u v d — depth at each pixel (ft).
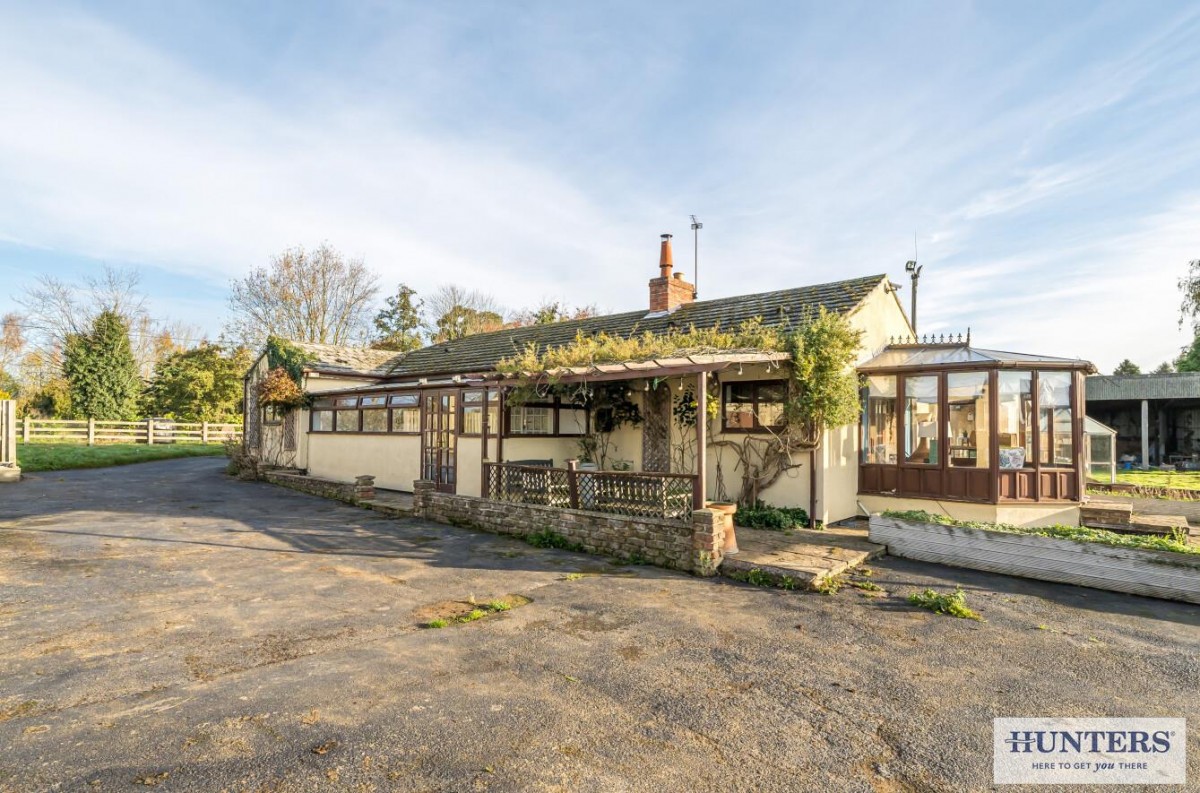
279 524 40.01
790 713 14.48
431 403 50.11
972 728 13.83
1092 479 58.59
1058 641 19.62
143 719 13.65
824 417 36.11
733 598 24.47
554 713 14.28
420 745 12.65
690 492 29.43
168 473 69.26
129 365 129.80
